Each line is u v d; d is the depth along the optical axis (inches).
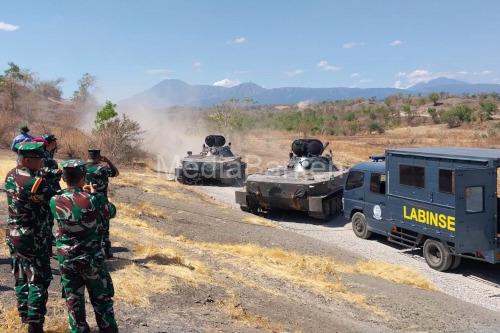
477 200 394.6
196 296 255.9
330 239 532.1
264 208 646.5
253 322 235.1
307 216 654.5
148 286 254.1
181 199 652.1
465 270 431.5
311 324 249.1
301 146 673.6
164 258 316.8
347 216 562.9
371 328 260.7
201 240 431.8
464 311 315.9
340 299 313.0
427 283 381.1
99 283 172.1
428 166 434.6
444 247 419.8
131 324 203.9
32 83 2017.7
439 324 283.0
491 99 4409.5
